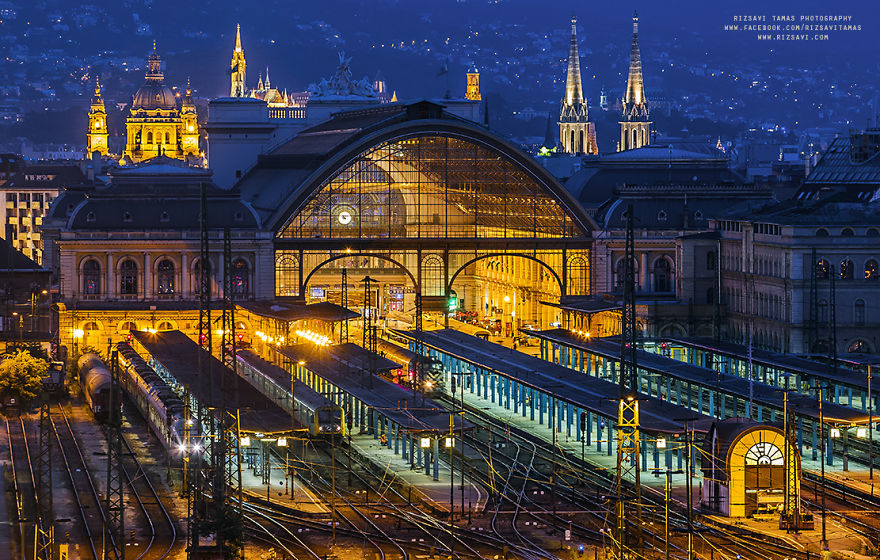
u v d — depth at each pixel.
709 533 198.75
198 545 190.38
